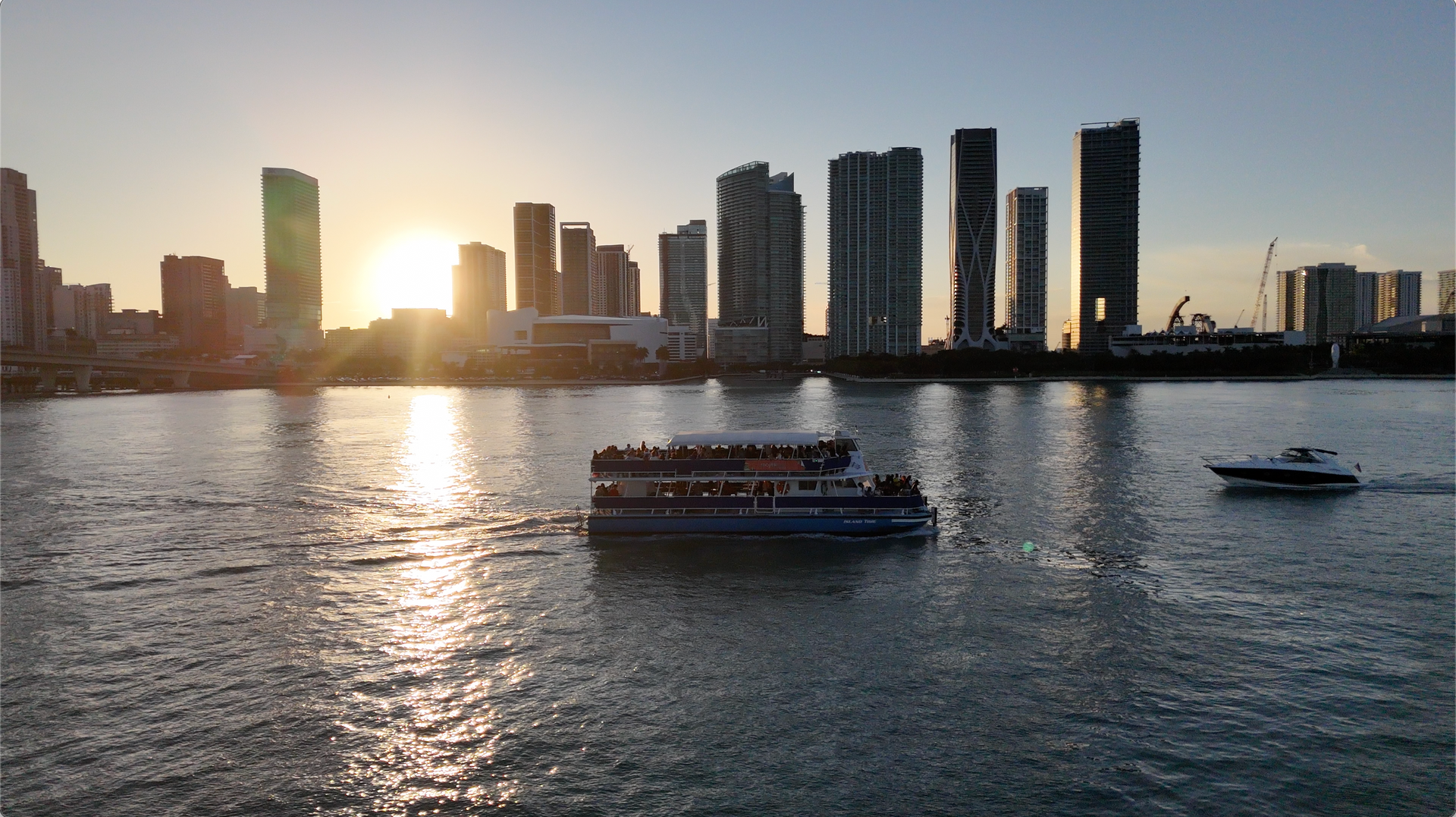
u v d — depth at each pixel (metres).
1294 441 153.88
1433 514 89.06
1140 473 118.81
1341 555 74.31
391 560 75.88
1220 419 198.62
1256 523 86.50
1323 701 47.06
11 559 76.88
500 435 180.00
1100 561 73.50
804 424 198.75
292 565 74.44
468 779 41.09
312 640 57.12
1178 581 67.62
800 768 41.56
